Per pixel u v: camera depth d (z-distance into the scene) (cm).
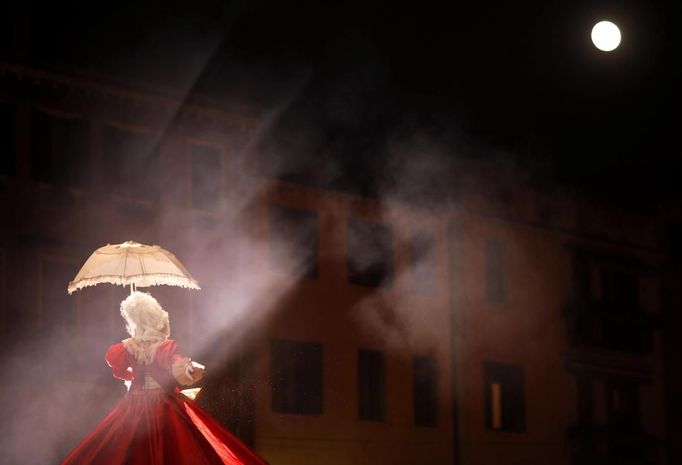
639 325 3750
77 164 2423
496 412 3288
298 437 2734
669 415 3831
